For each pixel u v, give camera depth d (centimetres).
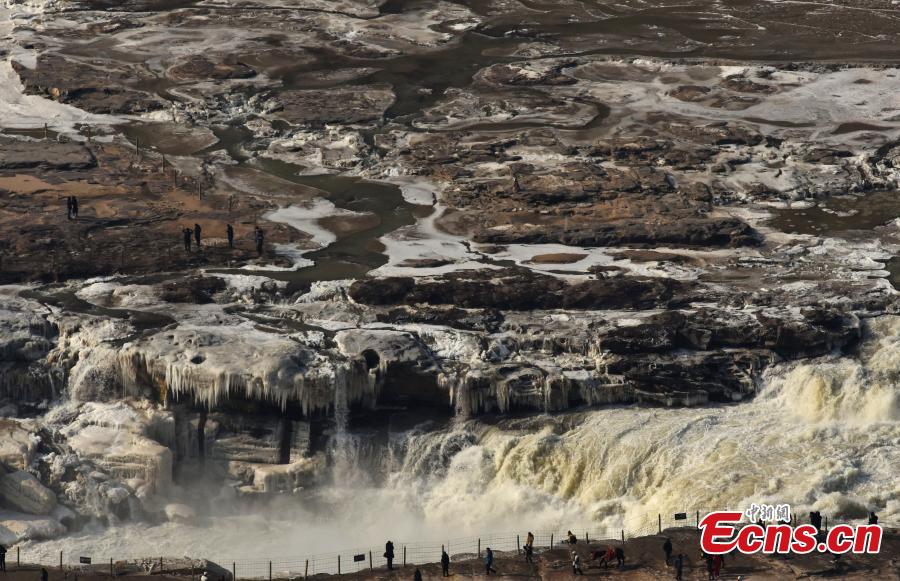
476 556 18162
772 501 18588
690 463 19562
